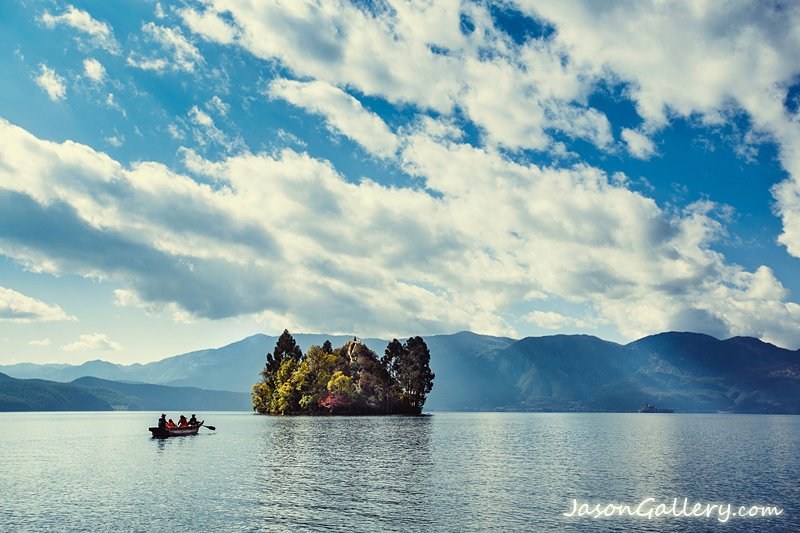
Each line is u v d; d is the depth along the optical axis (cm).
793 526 4547
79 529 4225
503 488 6000
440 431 16350
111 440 13250
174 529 4219
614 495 5703
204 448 10306
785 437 16962
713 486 6391
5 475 6900
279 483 6153
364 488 5869
